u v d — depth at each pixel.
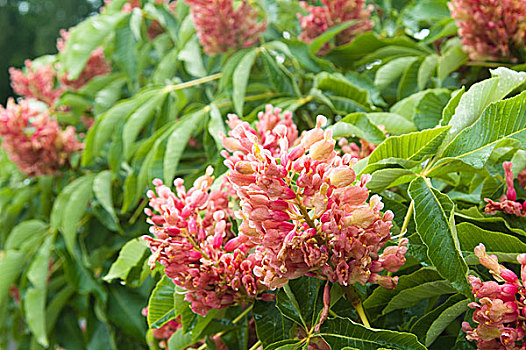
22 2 4.74
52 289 1.33
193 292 0.70
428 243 0.67
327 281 0.66
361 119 0.84
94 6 4.77
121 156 1.19
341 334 0.66
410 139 0.70
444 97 0.92
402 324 0.76
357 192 0.63
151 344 0.88
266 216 0.63
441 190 0.84
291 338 0.70
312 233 0.63
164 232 0.69
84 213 1.30
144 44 1.47
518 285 0.63
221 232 0.70
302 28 1.17
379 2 1.26
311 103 1.09
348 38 1.16
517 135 0.69
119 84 1.47
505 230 0.73
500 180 0.78
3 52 4.61
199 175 1.04
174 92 1.21
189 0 1.06
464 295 0.68
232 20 1.08
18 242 1.33
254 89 1.16
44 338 1.17
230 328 0.79
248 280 0.69
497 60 0.95
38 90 1.53
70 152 1.30
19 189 1.48
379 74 1.06
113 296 1.19
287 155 0.63
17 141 1.23
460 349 0.68
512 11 0.90
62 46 1.65
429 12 1.13
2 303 1.35
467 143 0.70
